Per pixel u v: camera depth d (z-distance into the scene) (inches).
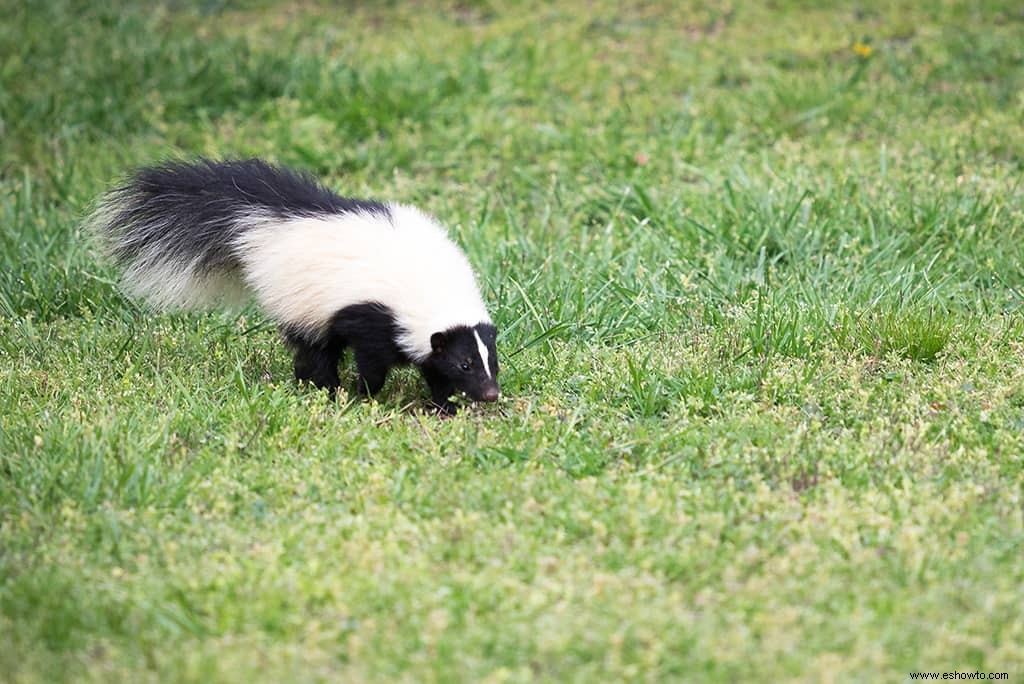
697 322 674.2
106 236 688.4
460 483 511.5
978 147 895.1
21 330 687.1
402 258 613.0
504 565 450.3
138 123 989.2
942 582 433.1
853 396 584.7
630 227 810.2
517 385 621.3
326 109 1010.1
